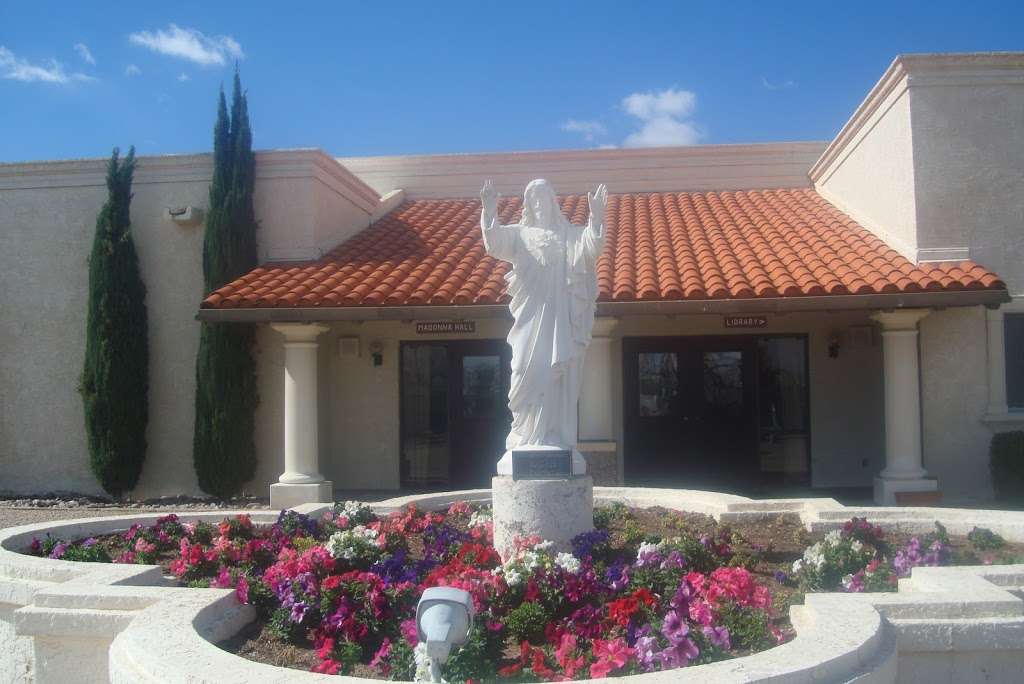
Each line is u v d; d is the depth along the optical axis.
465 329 16.14
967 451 13.49
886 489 13.01
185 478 15.60
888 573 6.30
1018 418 13.36
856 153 16.59
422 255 16.14
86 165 16.02
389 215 19.50
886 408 13.34
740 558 7.13
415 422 17.03
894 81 14.15
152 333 15.80
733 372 16.56
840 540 6.94
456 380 16.98
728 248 15.38
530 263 7.31
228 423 14.90
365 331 16.95
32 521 12.99
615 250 15.92
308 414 14.25
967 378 13.55
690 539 7.28
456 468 16.91
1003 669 4.98
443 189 21.00
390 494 16.33
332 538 6.98
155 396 15.73
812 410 16.20
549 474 7.16
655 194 20.42
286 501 14.04
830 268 13.64
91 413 15.16
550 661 4.82
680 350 16.67
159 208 15.87
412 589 5.80
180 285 15.78
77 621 5.37
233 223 15.23
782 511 9.29
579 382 7.49
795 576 6.77
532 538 6.79
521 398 7.31
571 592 5.70
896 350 13.20
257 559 7.36
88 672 5.38
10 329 16.11
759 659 4.22
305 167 15.72
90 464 15.70
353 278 14.75
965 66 13.54
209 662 4.28
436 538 7.99
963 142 13.55
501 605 5.60
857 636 4.55
